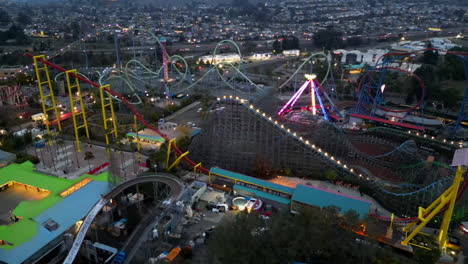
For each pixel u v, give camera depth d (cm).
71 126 15788
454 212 8962
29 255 7619
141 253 8012
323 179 11438
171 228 8844
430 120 16262
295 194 9750
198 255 8175
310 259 8069
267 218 9169
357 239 8231
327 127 13038
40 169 12119
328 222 7869
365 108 18075
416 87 19600
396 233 8831
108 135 14700
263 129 12000
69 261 7406
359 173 11431
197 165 11644
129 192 10938
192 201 9925
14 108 17688
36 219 8638
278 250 7506
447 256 8088
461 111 15175
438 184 9419
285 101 19625
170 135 14862
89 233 8988
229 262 7262
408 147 12644
